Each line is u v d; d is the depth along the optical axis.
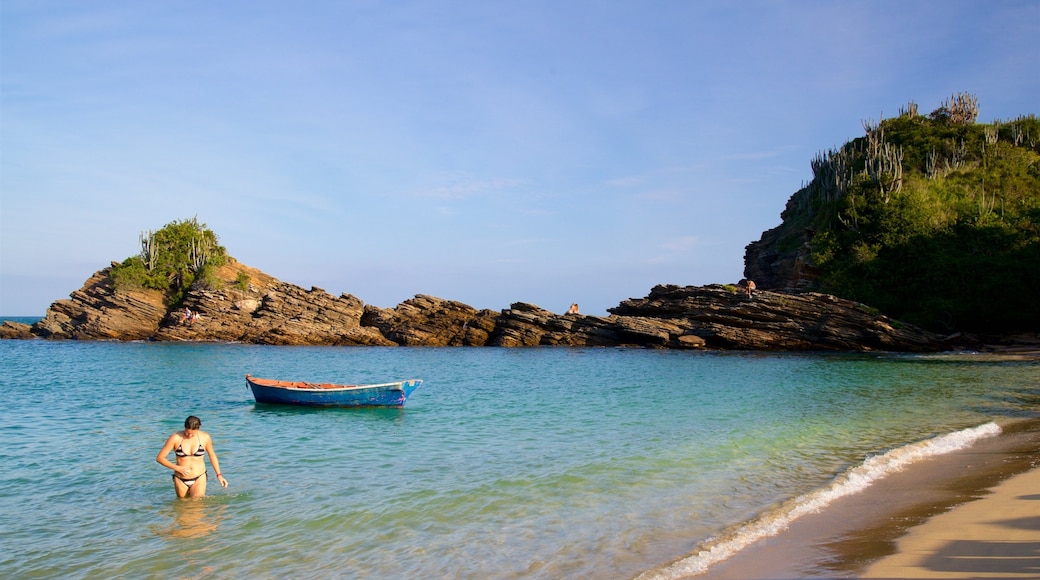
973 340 67.44
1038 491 12.49
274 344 85.56
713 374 46.34
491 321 87.31
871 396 31.47
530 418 25.78
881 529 10.66
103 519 12.82
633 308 84.25
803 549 9.93
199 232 102.50
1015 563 8.71
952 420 23.34
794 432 21.23
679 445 19.17
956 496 12.53
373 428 23.69
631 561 9.92
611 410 27.91
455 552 10.59
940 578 8.37
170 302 96.88
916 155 97.44
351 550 10.83
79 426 24.70
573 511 12.66
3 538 11.74
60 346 82.56
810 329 70.31
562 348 81.00
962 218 80.19
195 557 10.70
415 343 85.88
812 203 103.12
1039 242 73.81
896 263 78.00
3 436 22.48
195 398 33.72
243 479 15.83
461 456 18.31
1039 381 36.88
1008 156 94.44
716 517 12.02
